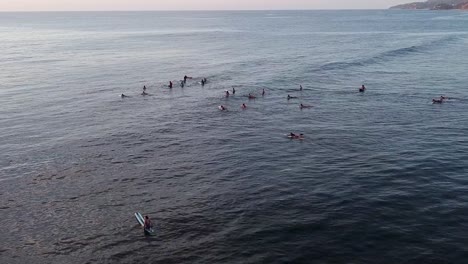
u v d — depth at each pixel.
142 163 42.09
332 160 42.03
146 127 54.03
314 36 191.50
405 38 169.00
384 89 73.88
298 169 39.91
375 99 67.06
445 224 29.61
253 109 62.59
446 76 84.50
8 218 31.81
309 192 34.94
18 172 40.03
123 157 43.69
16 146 47.12
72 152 45.09
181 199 34.28
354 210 31.72
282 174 38.81
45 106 64.81
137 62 112.19
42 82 83.69
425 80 81.00
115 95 72.31
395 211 31.47
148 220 29.45
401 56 114.69
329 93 71.94
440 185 35.72
